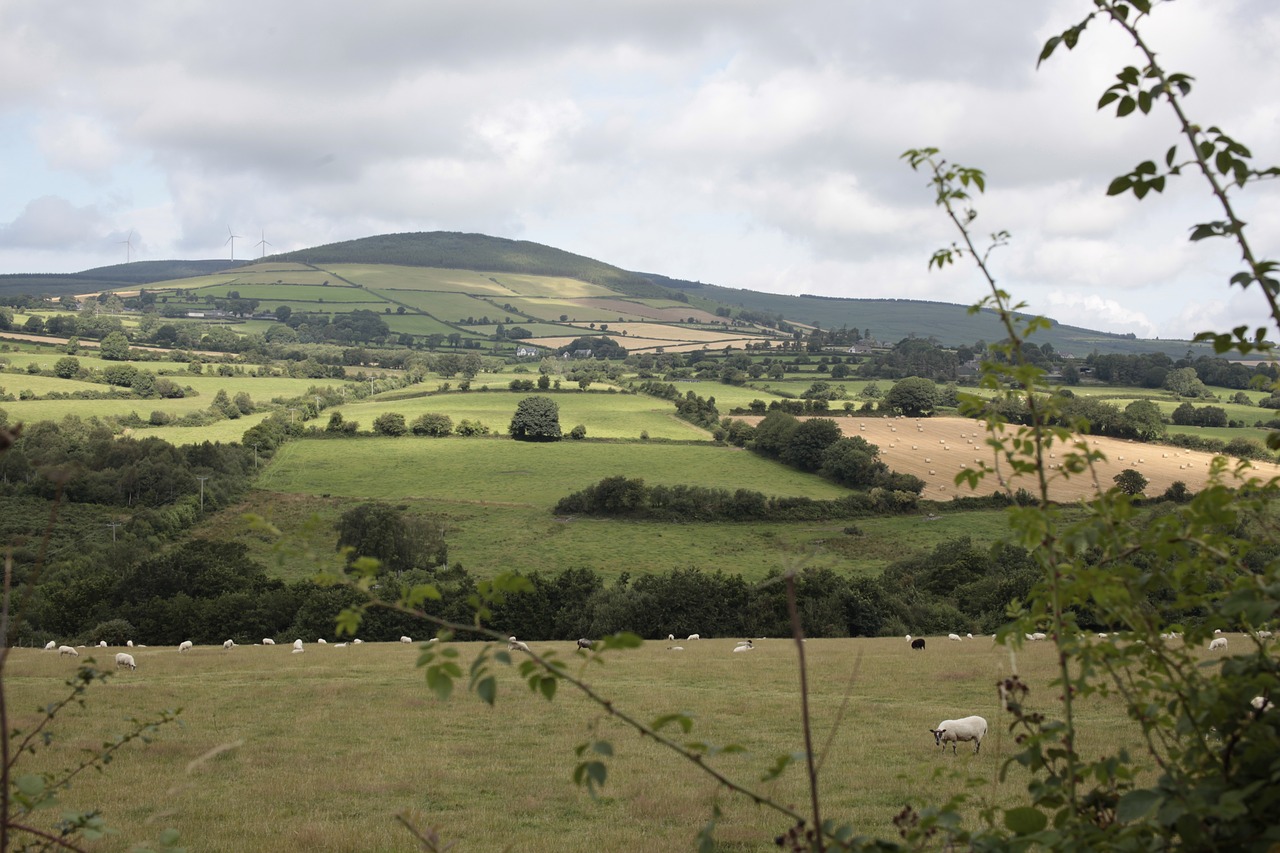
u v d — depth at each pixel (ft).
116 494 332.39
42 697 97.14
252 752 73.77
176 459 378.94
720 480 399.65
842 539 317.63
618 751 74.08
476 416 526.16
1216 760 12.76
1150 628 13.80
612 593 220.23
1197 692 12.93
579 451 454.81
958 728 70.18
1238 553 14.10
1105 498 14.55
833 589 216.95
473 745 77.05
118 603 223.30
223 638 209.36
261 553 295.28
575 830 52.95
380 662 133.49
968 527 325.83
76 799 57.62
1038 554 14.58
